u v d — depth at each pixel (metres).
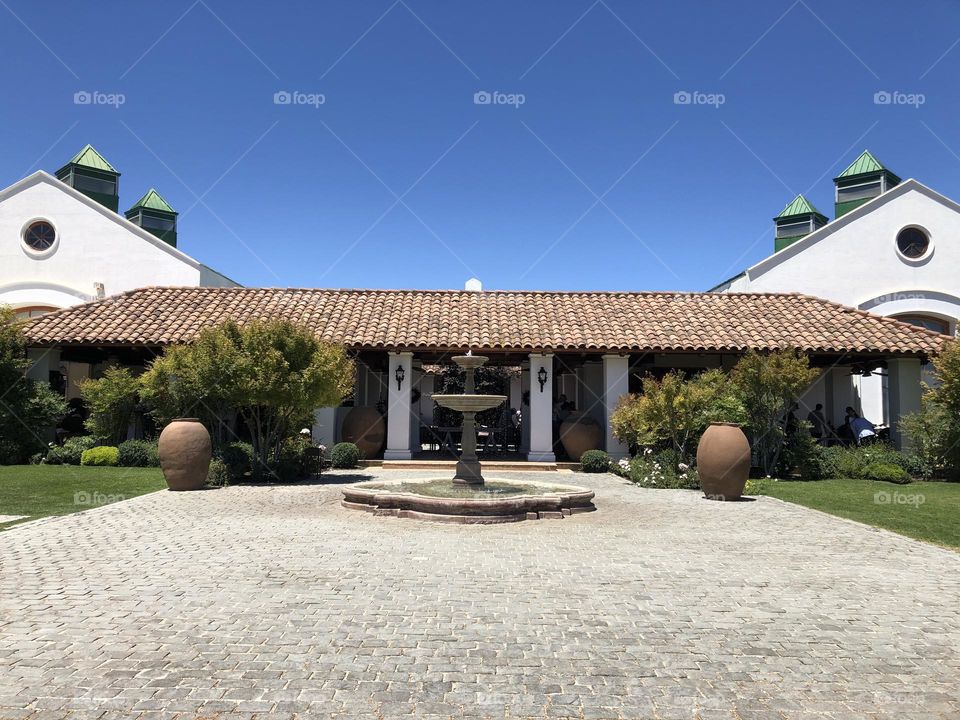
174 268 24.23
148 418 19.17
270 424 15.48
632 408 17.17
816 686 4.28
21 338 18.02
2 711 3.76
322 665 4.48
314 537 8.72
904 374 18.78
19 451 17.58
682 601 6.04
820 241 24.47
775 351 18.08
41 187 24.41
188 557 7.48
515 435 26.02
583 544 8.49
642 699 4.07
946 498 13.19
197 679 4.22
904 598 6.21
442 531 9.27
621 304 21.62
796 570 7.22
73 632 5.02
